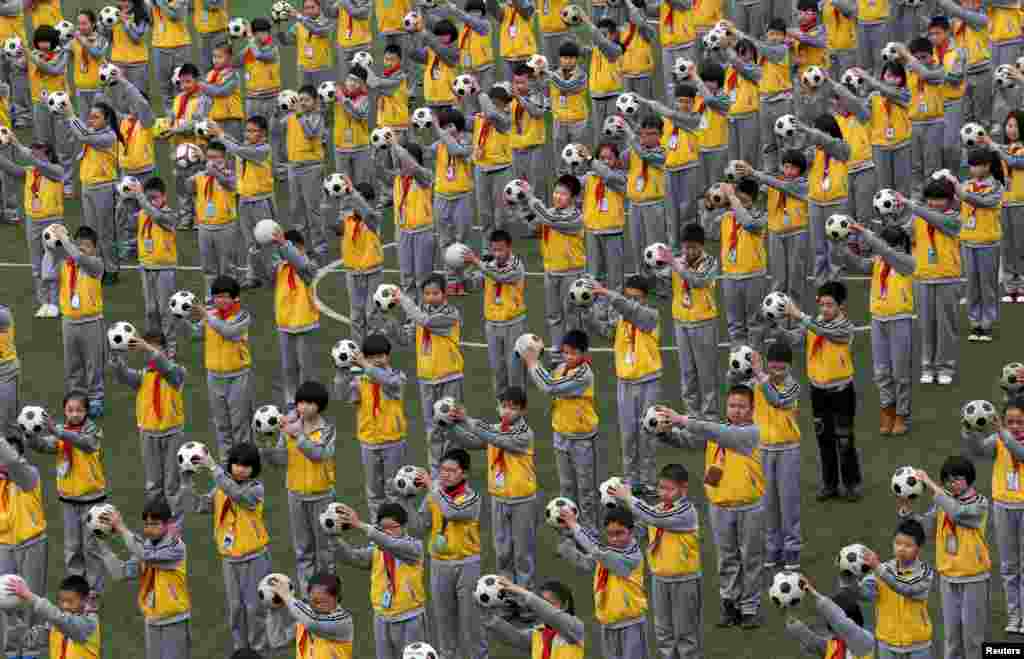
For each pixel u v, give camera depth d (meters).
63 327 31.30
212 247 34.56
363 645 25.44
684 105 35.00
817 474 29.11
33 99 40.88
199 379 32.72
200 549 27.86
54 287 35.16
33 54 40.38
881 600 22.88
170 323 33.16
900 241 29.31
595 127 39.66
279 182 40.56
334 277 36.72
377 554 23.88
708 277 29.58
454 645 24.98
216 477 24.73
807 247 32.97
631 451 28.45
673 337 33.59
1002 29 39.59
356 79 37.16
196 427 31.12
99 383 31.58
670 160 35.31
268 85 40.00
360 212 32.50
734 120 37.88
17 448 25.83
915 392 31.30
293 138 36.53
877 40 40.97
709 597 26.38
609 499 23.50
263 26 39.78
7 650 25.59
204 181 34.28
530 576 26.17
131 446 30.75
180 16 42.56
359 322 33.25
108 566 23.88
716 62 38.69
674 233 35.81
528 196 31.78
